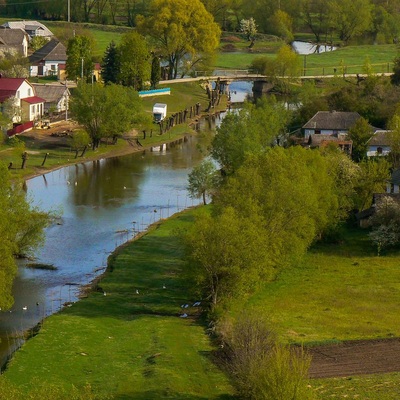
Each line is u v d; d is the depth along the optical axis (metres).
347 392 81.50
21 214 119.06
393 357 91.44
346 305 110.12
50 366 88.25
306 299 112.06
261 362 77.00
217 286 105.19
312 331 99.50
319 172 137.00
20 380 84.50
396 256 131.88
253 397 74.81
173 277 118.44
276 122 190.12
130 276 118.31
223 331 95.75
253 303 109.56
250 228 106.50
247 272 105.00
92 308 106.50
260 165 130.38
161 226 141.38
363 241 138.75
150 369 87.25
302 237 124.25
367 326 102.06
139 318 103.62
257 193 121.00
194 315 105.50
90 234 137.88
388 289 116.88
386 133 186.62
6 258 101.19
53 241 133.50
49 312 106.62
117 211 151.50
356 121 197.00
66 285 116.19
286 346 91.69
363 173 154.00
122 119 197.38
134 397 81.00
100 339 96.50
